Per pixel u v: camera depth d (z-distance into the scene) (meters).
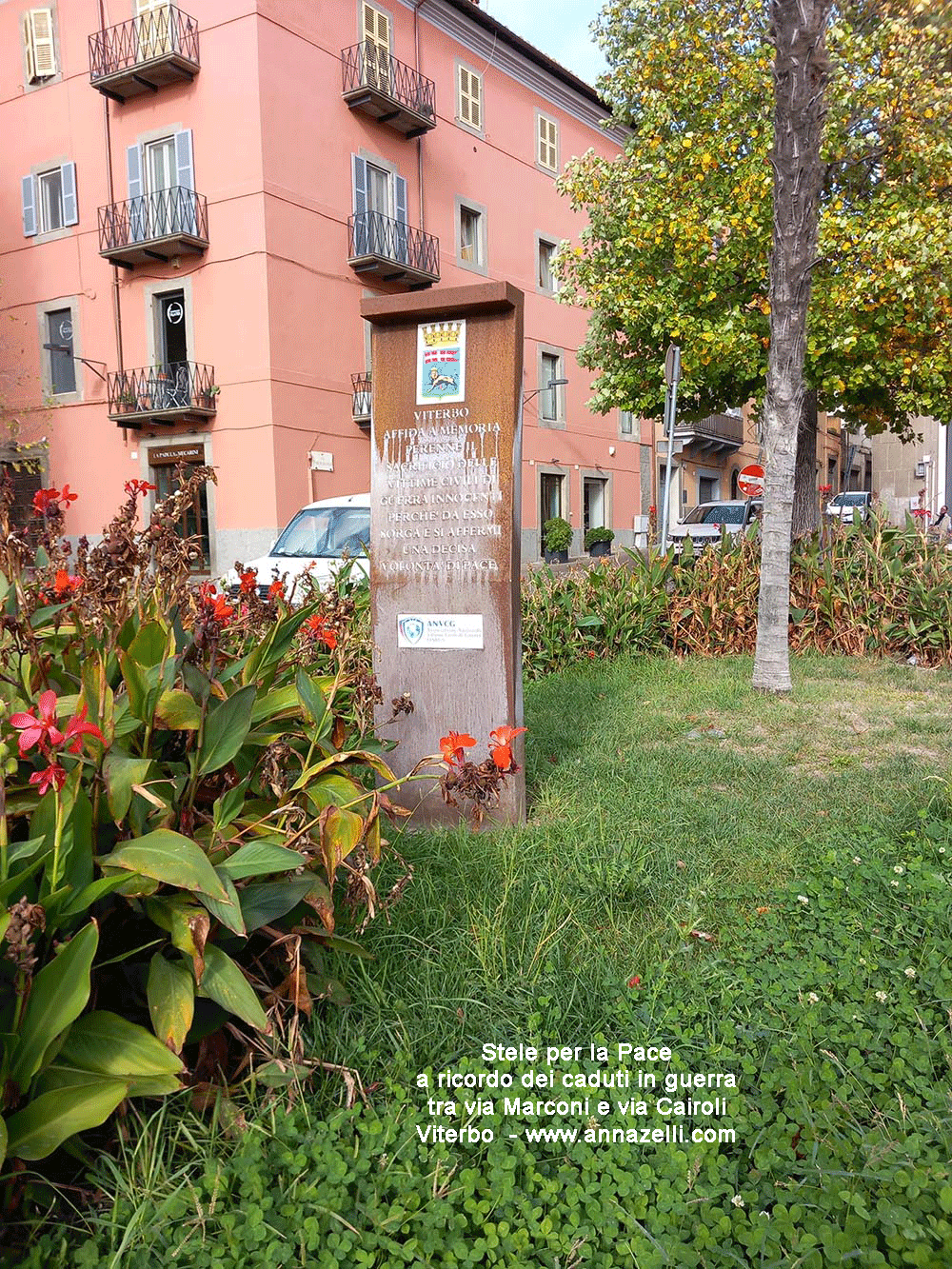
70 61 21.61
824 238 10.60
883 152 11.00
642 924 3.32
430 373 4.49
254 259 19.80
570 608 8.59
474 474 4.44
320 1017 2.65
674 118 12.12
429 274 23.33
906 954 2.97
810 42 6.06
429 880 3.50
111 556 2.73
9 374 23.42
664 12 11.73
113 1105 1.87
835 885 3.48
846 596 8.52
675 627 8.89
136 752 2.63
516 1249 1.91
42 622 2.81
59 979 1.92
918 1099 2.30
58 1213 2.04
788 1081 2.34
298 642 3.77
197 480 2.99
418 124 22.73
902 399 11.81
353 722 3.78
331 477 21.55
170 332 21.53
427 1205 2.00
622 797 4.61
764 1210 2.02
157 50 20.09
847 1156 2.08
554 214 29.34
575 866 3.69
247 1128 2.18
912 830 3.99
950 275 10.58
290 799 2.76
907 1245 1.83
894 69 10.02
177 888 2.27
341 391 21.78
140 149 20.89
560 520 28.69
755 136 11.35
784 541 6.81
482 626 4.42
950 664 7.88
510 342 4.36
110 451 22.12
